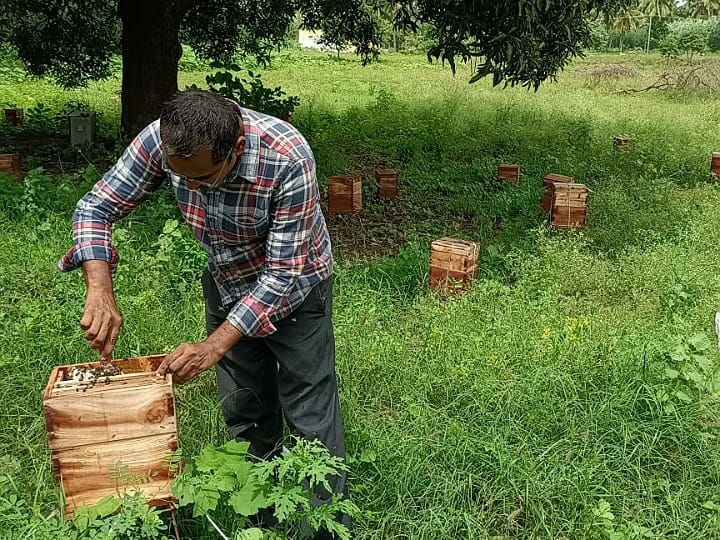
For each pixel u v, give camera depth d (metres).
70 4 12.32
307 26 12.25
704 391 3.95
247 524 2.93
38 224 6.32
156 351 4.24
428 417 3.79
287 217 2.48
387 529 3.10
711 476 3.54
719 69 22.02
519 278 6.09
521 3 6.08
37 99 15.46
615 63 27.34
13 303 4.68
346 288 5.45
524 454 3.51
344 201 7.97
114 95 16.47
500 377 4.18
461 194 8.95
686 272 5.96
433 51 6.76
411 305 5.43
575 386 4.02
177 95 2.24
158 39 9.88
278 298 2.54
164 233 5.44
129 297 4.69
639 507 3.32
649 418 3.88
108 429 2.47
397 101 15.26
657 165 10.48
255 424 3.11
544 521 3.15
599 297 5.72
